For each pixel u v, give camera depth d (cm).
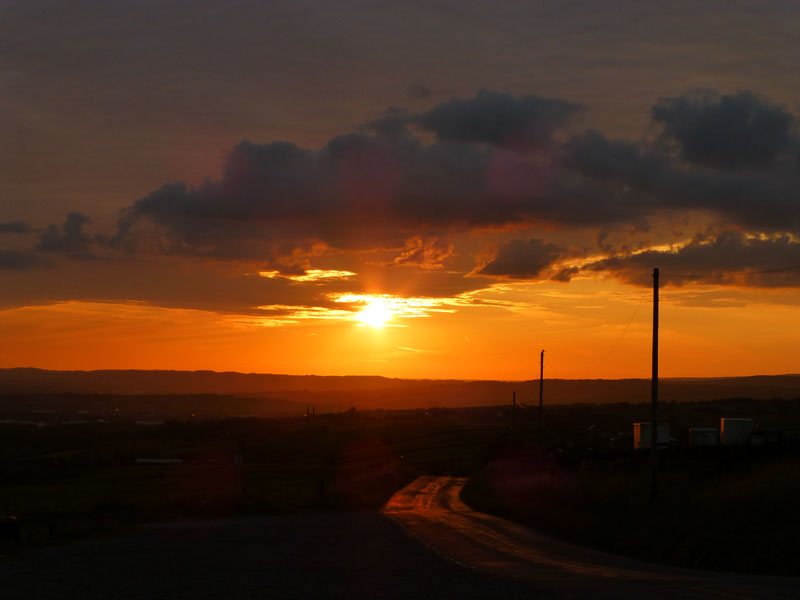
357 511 4159
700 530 2380
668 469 3791
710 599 1288
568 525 3055
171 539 2689
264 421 16562
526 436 9556
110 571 1862
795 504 2366
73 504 4653
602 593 1368
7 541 2511
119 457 10462
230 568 1898
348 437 13150
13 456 10831
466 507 4503
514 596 1352
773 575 1794
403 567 1872
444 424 15288
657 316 3238
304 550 2311
